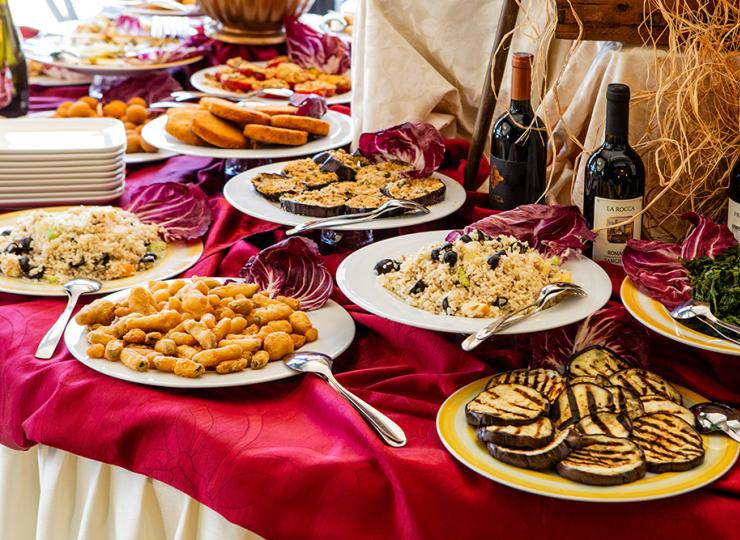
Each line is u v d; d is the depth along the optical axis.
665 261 0.97
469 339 0.89
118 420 0.93
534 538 0.79
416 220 1.21
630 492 0.74
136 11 2.30
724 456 0.79
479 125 1.32
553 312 0.93
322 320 1.07
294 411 0.94
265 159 1.55
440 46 1.49
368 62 1.49
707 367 0.95
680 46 1.11
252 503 0.84
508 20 1.24
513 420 0.81
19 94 1.88
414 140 1.35
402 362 1.04
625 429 0.81
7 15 1.85
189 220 1.35
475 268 0.98
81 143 1.55
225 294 1.07
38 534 1.04
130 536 0.96
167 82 2.04
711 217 1.15
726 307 0.90
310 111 1.62
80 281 1.18
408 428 0.90
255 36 2.15
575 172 1.19
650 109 1.15
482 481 0.80
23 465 1.10
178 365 0.95
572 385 0.86
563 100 1.30
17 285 1.19
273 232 1.37
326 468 0.83
